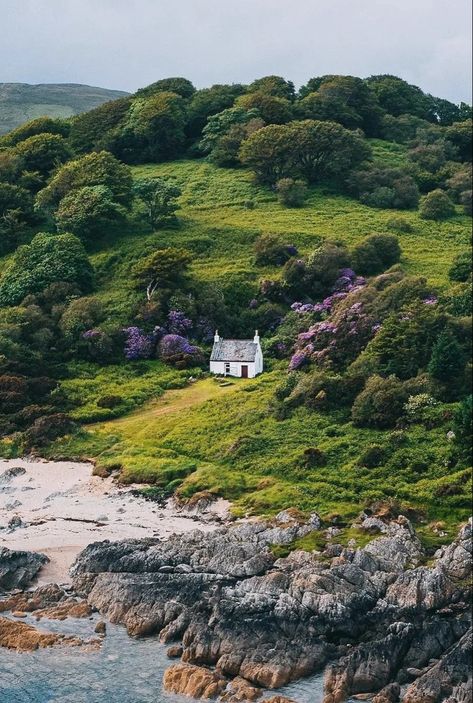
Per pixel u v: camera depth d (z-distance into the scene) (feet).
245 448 337.11
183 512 302.66
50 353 431.84
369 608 229.45
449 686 204.64
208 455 340.39
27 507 312.50
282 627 221.87
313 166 610.65
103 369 426.92
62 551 276.41
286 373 404.36
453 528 279.08
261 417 360.48
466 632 218.18
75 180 552.00
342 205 581.94
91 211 522.88
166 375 421.59
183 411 379.14
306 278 466.29
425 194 617.62
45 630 236.02
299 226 540.52
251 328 456.86
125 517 299.79
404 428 332.19
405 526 273.13
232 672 215.51
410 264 481.87
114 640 231.30
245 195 596.29
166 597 237.66
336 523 279.90
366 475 309.83
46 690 213.05
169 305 459.32
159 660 223.10
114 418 386.73
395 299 408.46
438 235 540.11
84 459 349.00
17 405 384.06
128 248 515.09
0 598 252.42
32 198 566.36
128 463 336.29
